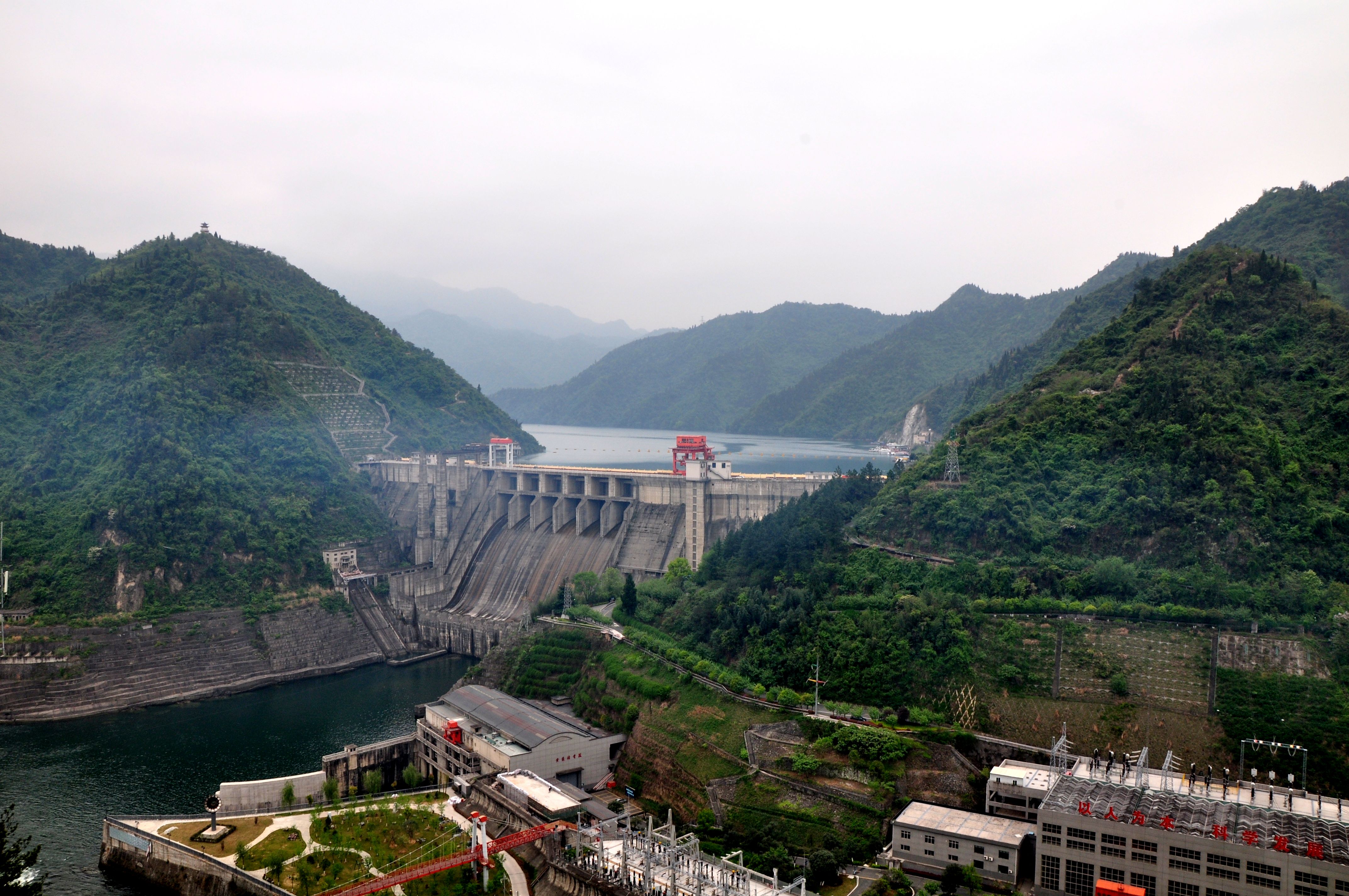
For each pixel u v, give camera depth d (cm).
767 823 16725
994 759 17162
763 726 18912
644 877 14525
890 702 19075
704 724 19662
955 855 14988
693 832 17288
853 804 16575
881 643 19900
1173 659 17775
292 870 16700
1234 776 15812
